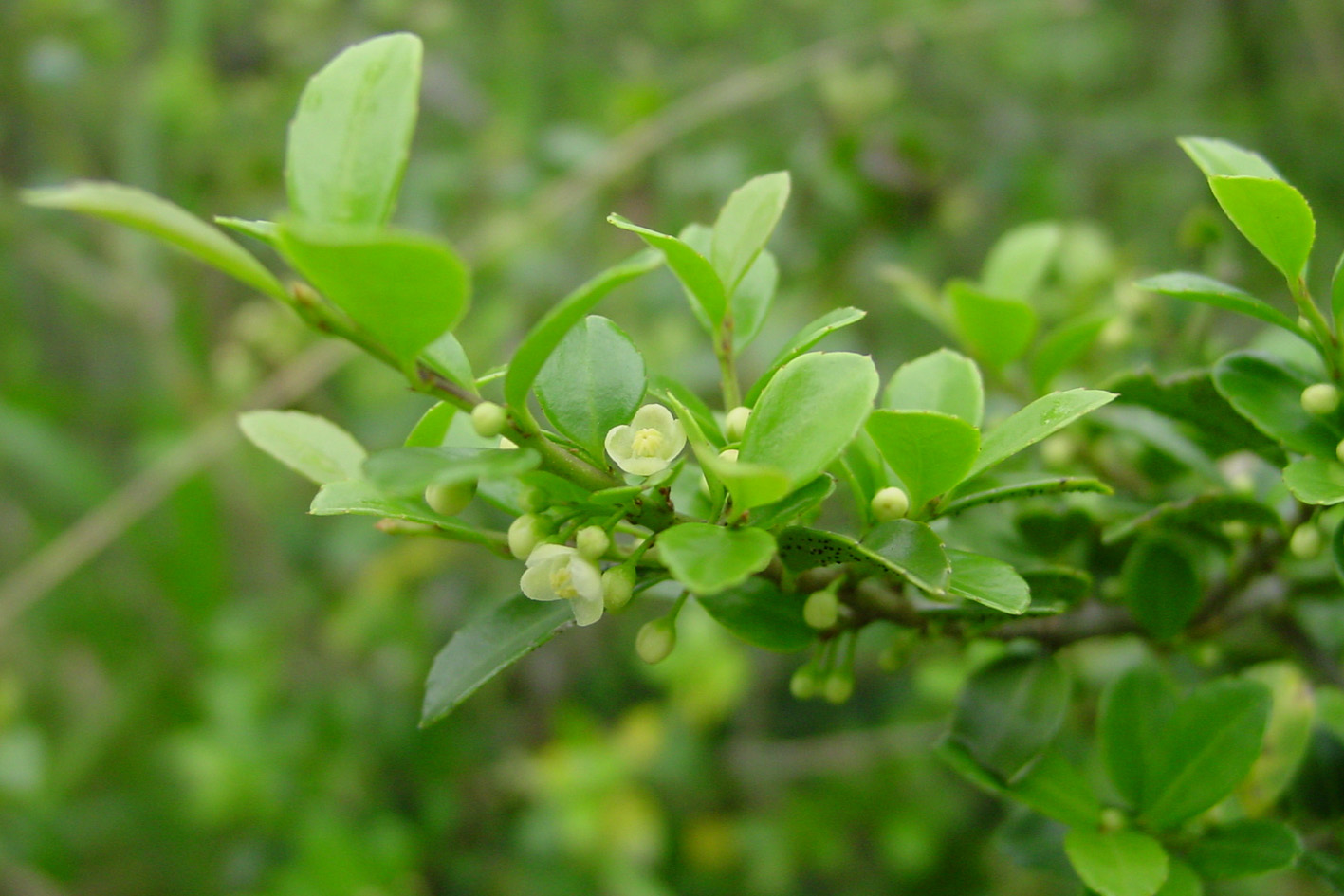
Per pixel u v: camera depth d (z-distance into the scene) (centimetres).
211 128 54
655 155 49
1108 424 17
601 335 15
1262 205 14
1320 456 15
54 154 55
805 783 47
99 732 51
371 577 49
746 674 44
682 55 59
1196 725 16
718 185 46
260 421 16
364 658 52
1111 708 16
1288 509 17
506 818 49
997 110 52
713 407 42
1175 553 17
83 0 53
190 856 50
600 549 14
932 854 44
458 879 46
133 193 12
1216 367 16
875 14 56
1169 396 16
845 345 41
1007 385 20
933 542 14
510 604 15
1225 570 18
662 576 15
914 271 44
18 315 59
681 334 44
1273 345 18
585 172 42
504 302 48
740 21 58
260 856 45
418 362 13
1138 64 62
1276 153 51
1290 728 18
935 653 25
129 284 50
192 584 49
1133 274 29
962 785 46
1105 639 18
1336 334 15
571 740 44
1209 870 16
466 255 44
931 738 43
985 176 48
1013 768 16
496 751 50
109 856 50
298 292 13
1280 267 15
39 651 54
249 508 51
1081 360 24
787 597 16
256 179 55
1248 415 15
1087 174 53
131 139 53
